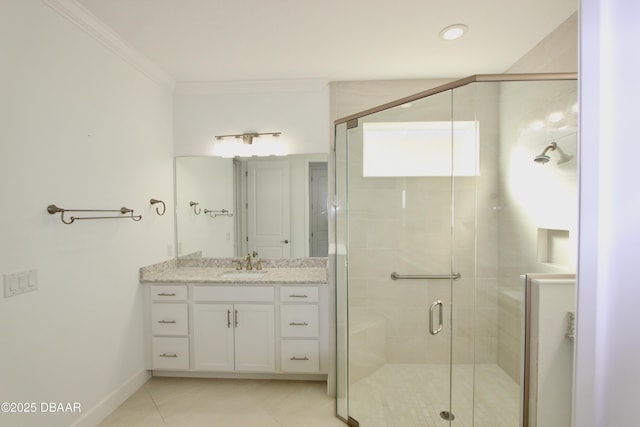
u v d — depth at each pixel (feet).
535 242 6.43
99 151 6.27
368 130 7.76
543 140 6.09
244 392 7.41
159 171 8.49
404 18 5.75
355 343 7.33
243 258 9.34
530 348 3.67
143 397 7.17
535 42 6.57
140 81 7.61
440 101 6.62
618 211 1.27
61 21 5.37
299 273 8.48
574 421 1.42
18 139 4.66
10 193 4.54
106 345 6.48
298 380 7.95
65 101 5.47
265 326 7.69
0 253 4.41
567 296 3.60
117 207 6.81
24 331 4.74
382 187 7.80
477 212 7.33
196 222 9.36
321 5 5.39
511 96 6.36
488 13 5.60
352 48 6.86
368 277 7.73
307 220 9.16
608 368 1.31
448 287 7.63
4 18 4.46
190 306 7.77
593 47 1.31
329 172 8.78
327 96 8.77
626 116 1.23
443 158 7.54
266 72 8.11
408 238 7.79
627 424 1.25
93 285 6.13
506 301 7.02
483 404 6.57
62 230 5.42
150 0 5.26
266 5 5.38
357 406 6.64
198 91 9.02
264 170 9.21
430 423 6.19
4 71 4.46
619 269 1.27
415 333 7.75
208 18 5.78
